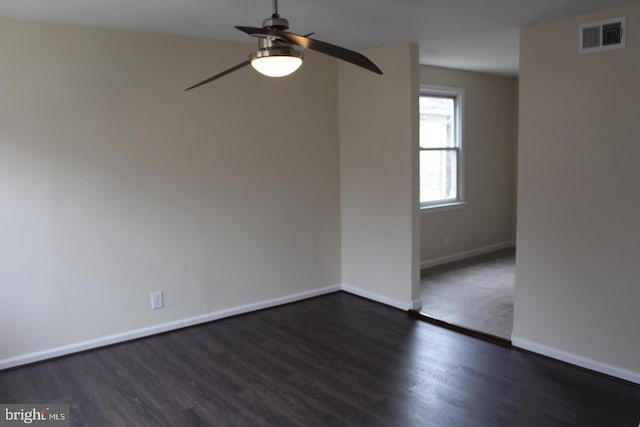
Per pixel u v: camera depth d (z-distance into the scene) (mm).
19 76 3199
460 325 3949
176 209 3902
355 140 4656
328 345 3688
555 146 3244
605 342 3117
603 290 3098
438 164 5930
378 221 4531
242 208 4254
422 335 3857
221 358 3473
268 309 4488
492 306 4402
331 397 2926
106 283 3635
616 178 2986
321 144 4699
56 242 3410
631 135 2906
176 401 2893
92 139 3490
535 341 3467
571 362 3279
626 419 2646
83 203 3492
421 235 5727
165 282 3906
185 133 3887
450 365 3326
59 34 3318
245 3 2865
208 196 4055
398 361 3398
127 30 3561
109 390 3025
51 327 3441
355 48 4289
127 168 3648
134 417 2729
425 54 4699
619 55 2914
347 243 4898
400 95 4176
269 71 2373
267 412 2770
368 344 3697
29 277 3330
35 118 3271
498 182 6656
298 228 4633
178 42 3795
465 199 6184
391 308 4480
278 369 3297
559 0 2777
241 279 4316
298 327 4051
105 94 3518
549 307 3369
